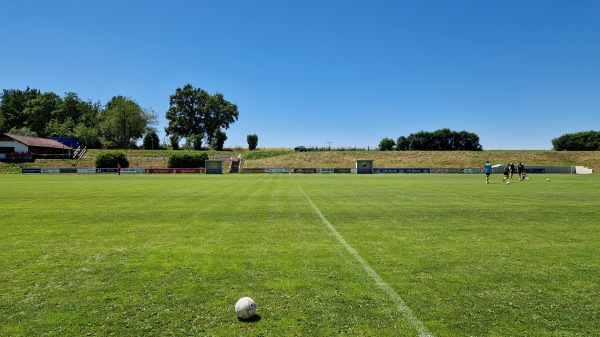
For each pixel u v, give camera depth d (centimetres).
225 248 850
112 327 457
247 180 4003
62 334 439
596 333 442
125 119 10250
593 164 7444
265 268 692
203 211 1459
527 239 945
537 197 1991
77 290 583
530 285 604
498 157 8194
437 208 1540
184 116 11444
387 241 922
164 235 999
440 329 452
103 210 1492
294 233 1023
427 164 8012
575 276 649
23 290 584
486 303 530
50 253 809
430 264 720
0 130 10162
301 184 3231
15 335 437
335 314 493
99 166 6938
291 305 522
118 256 782
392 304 525
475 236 983
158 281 623
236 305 479
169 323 467
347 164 8131
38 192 2345
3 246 875
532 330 450
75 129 10131
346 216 1328
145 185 3075
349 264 718
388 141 9856
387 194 2195
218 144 10262
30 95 12119
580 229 1080
